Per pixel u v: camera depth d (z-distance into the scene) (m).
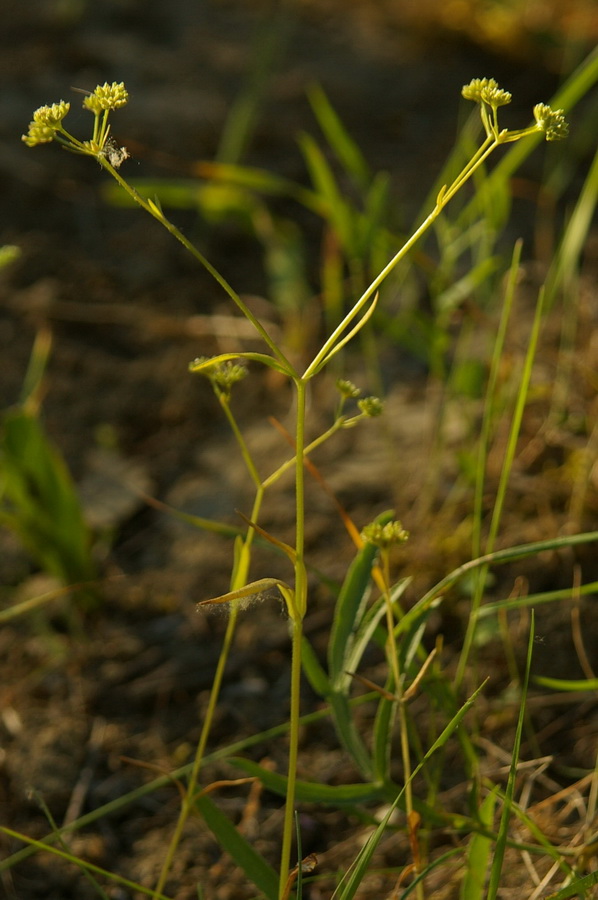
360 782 0.65
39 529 0.71
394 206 1.10
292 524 0.78
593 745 0.65
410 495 0.78
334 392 0.90
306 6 1.57
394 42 1.47
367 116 1.29
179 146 1.20
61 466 0.70
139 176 1.16
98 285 1.03
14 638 0.73
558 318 0.90
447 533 0.73
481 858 0.57
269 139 1.22
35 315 1.00
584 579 0.70
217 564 0.77
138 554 0.79
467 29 1.42
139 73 1.35
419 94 1.34
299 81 1.35
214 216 1.00
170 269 1.05
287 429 0.87
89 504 0.83
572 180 1.14
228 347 0.96
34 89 1.29
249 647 0.71
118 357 0.96
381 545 0.56
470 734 0.66
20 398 0.92
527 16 1.43
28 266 1.05
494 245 1.04
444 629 0.69
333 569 0.74
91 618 0.74
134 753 0.67
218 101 1.29
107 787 0.66
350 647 0.59
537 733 0.66
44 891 0.63
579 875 0.59
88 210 1.12
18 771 0.67
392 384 0.91
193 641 0.71
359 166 0.82
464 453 0.73
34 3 1.49
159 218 0.52
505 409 0.76
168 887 0.63
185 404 0.92
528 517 0.73
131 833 0.65
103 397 0.93
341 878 0.60
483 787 0.64
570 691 0.67
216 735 0.68
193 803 0.58
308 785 0.58
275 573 0.74
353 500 0.79
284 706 0.68
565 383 0.80
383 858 0.63
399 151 1.22
